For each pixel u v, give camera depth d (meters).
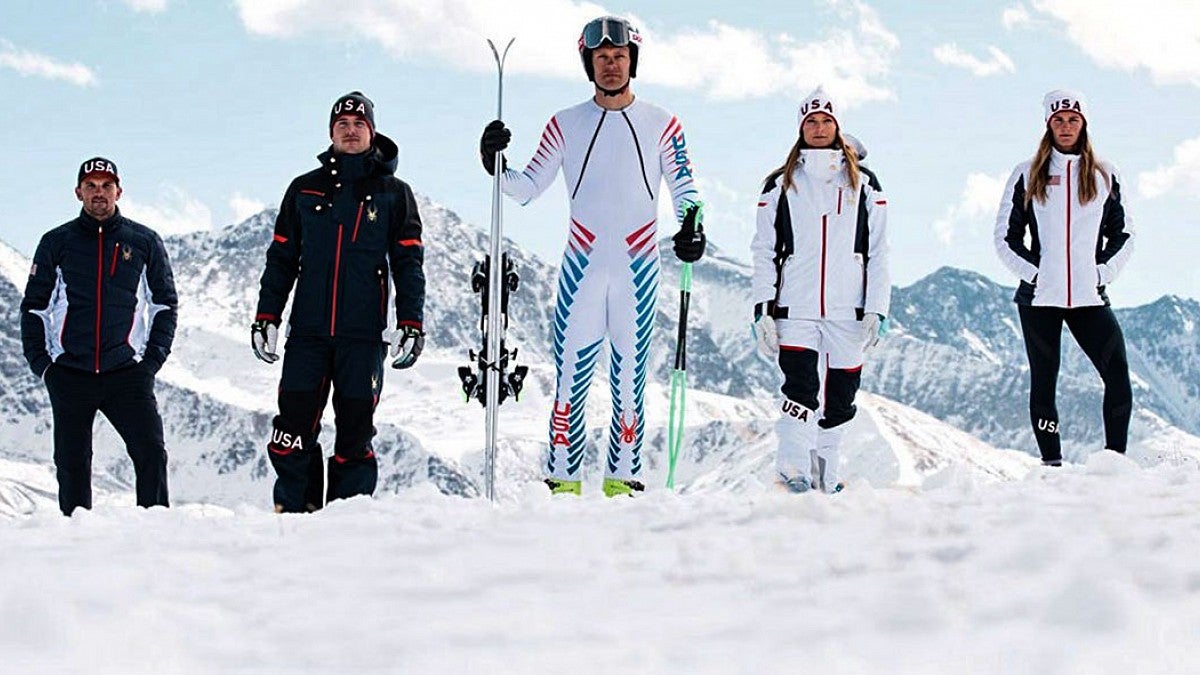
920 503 4.79
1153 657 2.54
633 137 8.95
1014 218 9.21
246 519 5.32
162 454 8.79
